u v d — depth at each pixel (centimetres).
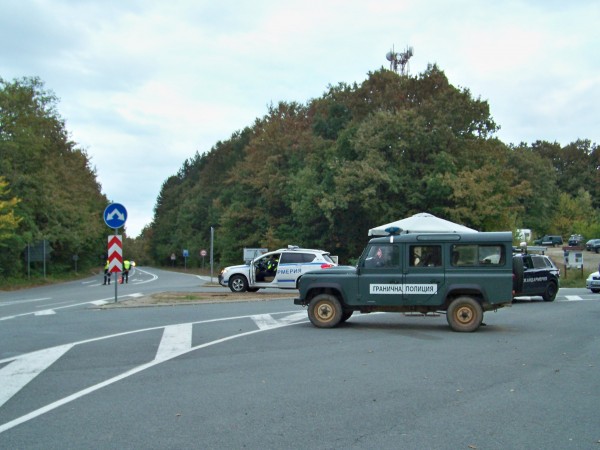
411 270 1357
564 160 10450
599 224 7462
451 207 4253
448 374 873
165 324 1458
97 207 7944
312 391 766
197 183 11044
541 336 1272
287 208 6062
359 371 893
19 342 1186
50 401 724
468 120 4622
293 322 1505
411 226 2150
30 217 4588
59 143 5731
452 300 1348
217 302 2086
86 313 1747
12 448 549
